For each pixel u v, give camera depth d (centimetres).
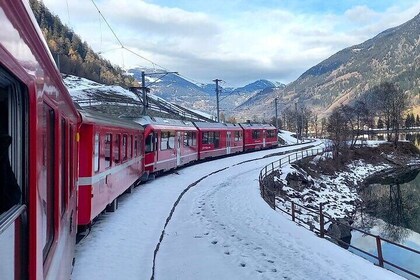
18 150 244
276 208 2302
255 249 1202
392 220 3406
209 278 935
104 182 1174
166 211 1519
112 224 1226
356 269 1083
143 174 2109
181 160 2831
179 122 2908
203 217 1564
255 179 2869
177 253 1097
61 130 478
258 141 5134
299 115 12031
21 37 230
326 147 5994
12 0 203
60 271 448
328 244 1356
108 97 7288
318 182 4244
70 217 611
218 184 2511
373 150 7069
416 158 7581
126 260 928
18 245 243
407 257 2209
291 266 1077
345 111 9181
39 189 284
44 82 320
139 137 1955
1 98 229
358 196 4353
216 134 3784
